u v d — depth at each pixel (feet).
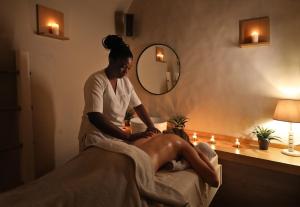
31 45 5.81
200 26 7.06
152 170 3.54
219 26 6.74
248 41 6.25
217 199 6.78
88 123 4.93
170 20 7.62
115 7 8.09
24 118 5.43
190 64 7.34
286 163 5.10
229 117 6.79
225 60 6.72
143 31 8.21
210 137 7.14
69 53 6.75
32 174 5.65
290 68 5.80
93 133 4.84
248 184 6.33
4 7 5.24
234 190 6.54
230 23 6.56
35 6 5.84
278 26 5.89
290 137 5.67
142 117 5.74
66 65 6.69
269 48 6.04
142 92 8.42
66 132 6.82
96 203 2.85
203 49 7.07
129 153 3.35
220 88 6.88
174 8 7.51
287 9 5.75
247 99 6.47
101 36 7.73
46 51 6.15
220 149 6.09
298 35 5.65
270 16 5.98
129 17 8.22
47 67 6.20
